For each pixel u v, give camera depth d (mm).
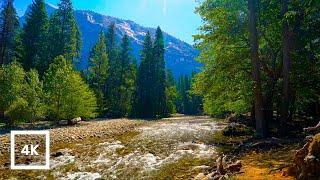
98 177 14953
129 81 86062
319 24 24125
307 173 9562
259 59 25578
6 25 59500
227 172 12484
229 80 26656
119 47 92500
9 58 59406
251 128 28938
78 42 85562
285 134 22781
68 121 47031
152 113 84062
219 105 33656
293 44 24000
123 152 21359
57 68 48969
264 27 25703
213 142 24438
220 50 26438
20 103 38156
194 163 16781
